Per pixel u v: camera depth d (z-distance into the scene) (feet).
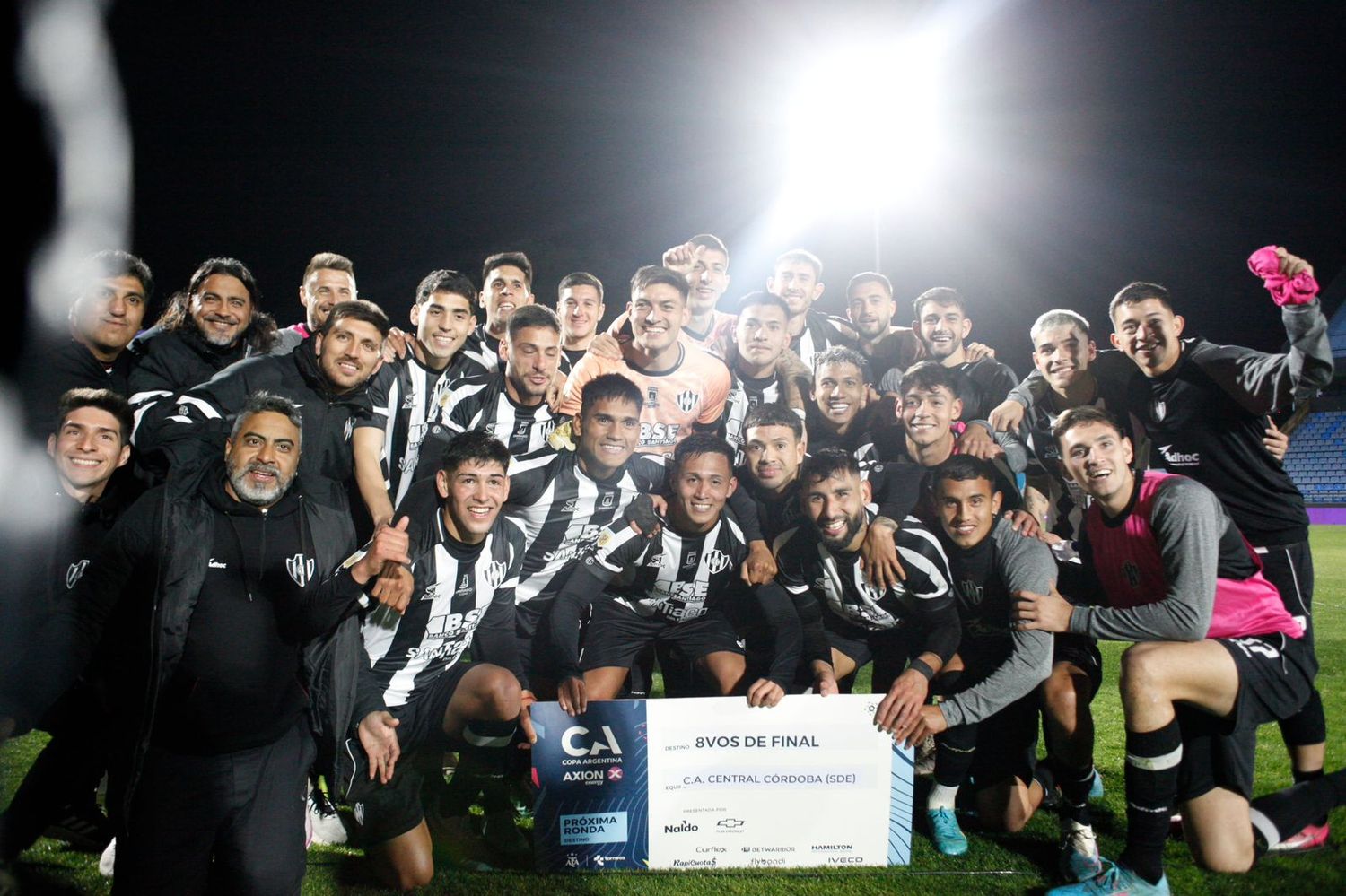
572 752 9.87
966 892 9.18
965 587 11.06
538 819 9.80
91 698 9.04
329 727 8.60
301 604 8.34
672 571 12.01
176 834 7.79
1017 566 10.61
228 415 11.06
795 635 11.49
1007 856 10.07
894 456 15.01
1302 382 11.60
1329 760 12.27
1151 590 10.10
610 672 12.22
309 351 11.75
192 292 12.68
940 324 16.35
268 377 11.53
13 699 7.62
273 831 8.05
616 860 9.82
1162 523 9.75
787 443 12.28
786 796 9.88
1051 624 9.89
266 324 13.41
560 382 14.02
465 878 9.53
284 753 8.35
